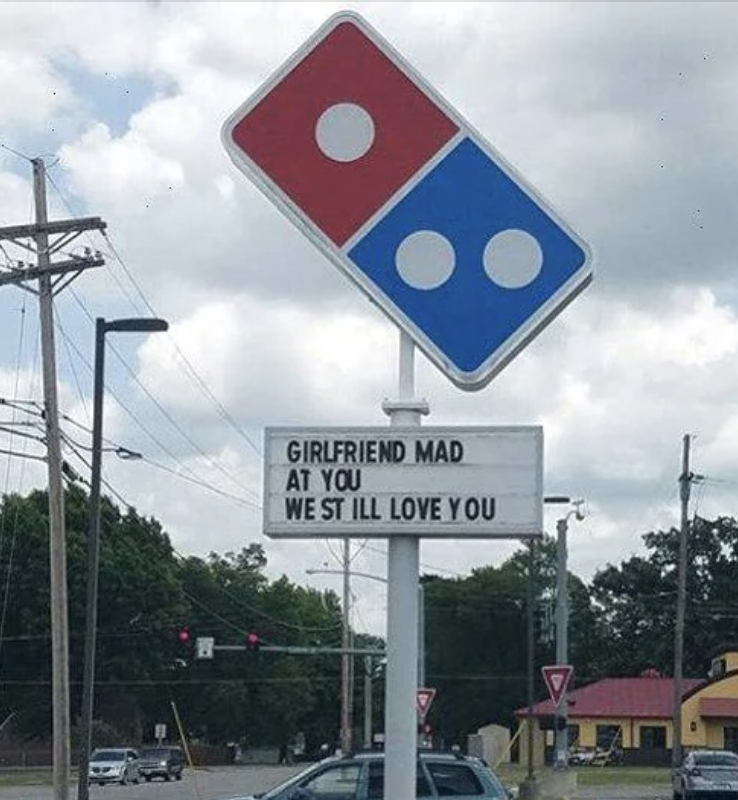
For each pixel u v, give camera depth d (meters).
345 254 5.67
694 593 105.31
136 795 54.12
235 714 95.62
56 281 32.41
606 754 81.00
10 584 77.38
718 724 79.06
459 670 102.56
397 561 5.57
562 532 41.53
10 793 57.34
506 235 5.61
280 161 5.73
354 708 107.62
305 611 106.75
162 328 31.14
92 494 31.48
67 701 31.44
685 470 57.72
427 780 20.70
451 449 5.57
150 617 80.38
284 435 5.66
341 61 5.75
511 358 5.59
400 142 5.69
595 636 106.31
